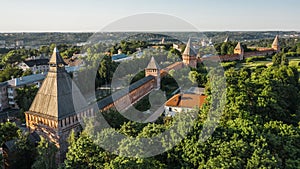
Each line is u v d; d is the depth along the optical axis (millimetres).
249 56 191125
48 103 55969
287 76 93188
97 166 33625
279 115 61531
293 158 36250
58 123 54000
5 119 99812
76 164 34906
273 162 31703
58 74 56562
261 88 71000
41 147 42312
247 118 48375
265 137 38000
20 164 49719
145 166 30203
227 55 167625
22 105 95562
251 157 32406
